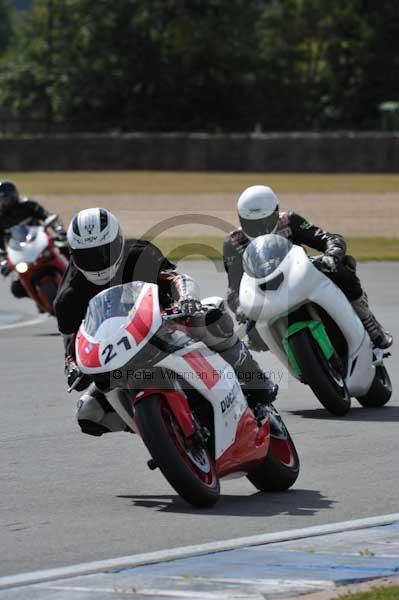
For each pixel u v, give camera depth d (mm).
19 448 28203
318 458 26938
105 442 28875
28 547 19766
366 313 33281
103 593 16906
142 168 174750
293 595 16625
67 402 34250
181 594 16750
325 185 139500
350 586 17047
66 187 137000
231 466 22453
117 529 20906
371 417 31875
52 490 24047
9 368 40562
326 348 31297
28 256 51062
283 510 22297
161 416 21172
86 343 21109
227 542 19797
